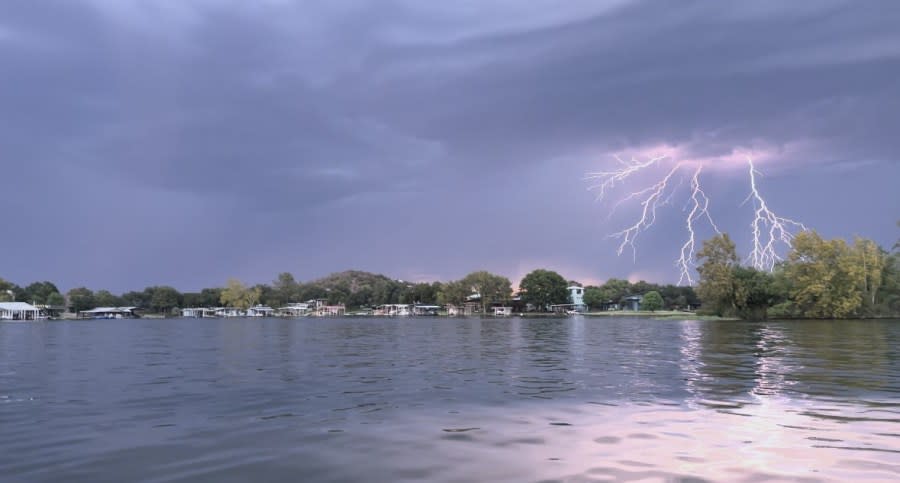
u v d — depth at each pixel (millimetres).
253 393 18578
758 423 12891
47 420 14219
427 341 52188
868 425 12578
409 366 27594
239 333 79875
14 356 36406
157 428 13117
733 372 23266
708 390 18219
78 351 41375
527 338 56250
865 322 84812
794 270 98438
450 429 12641
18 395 18562
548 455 10250
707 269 104125
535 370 25156
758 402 15812
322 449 10953
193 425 13414
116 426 13391
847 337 47781
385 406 15781
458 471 9320
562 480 8719
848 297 95750
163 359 33219
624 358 30875
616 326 91688
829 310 96875
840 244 97062
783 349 35312
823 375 21844
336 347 43844
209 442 11672
